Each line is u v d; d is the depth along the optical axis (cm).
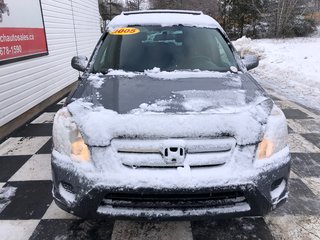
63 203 228
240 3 2905
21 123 554
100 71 329
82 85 295
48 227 271
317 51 1544
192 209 216
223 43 372
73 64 369
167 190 209
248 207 221
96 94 267
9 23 539
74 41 975
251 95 269
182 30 374
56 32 800
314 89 816
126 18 399
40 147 445
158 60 339
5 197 318
